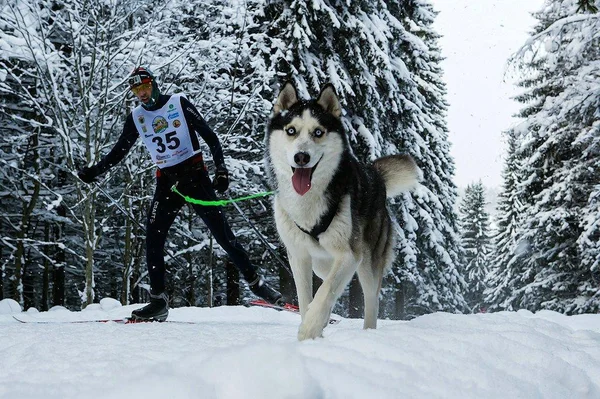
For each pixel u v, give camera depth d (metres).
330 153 3.41
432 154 16.55
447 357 2.04
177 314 5.67
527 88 18.59
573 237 16.59
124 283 10.73
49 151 11.67
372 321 3.89
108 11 9.01
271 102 11.05
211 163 10.27
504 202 29.53
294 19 10.59
